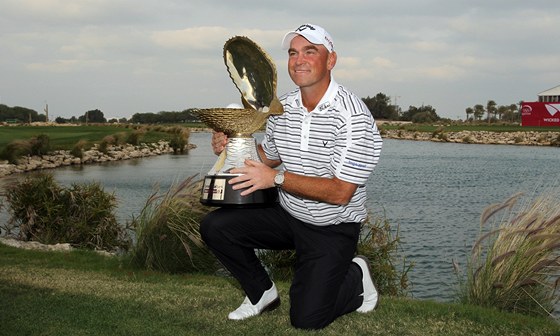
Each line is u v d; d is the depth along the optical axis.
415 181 27.09
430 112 163.38
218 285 6.07
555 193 6.92
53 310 4.55
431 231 13.84
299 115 4.22
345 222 4.29
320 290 4.20
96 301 4.88
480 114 160.88
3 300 4.81
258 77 4.41
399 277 7.65
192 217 7.40
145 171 31.02
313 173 4.28
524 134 78.81
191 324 4.31
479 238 6.27
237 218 4.31
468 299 6.12
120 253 9.18
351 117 4.07
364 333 4.22
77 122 145.12
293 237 4.37
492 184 25.95
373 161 4.15
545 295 6.18
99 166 35.03
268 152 4.63
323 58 4.05
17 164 31.12
